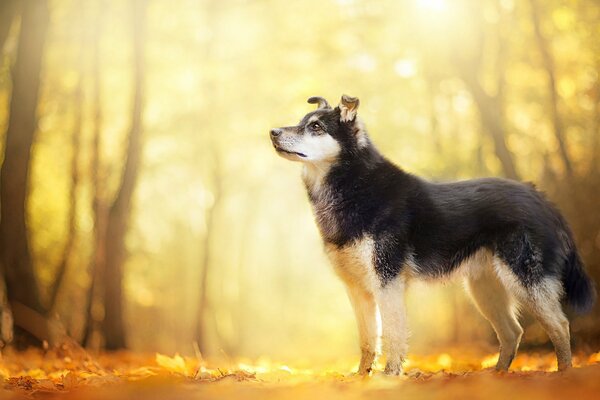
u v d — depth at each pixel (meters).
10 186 13.94
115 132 23.39
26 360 11.41
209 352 22.30
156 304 30.70
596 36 18.25
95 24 19.84
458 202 8.01
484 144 19.88
